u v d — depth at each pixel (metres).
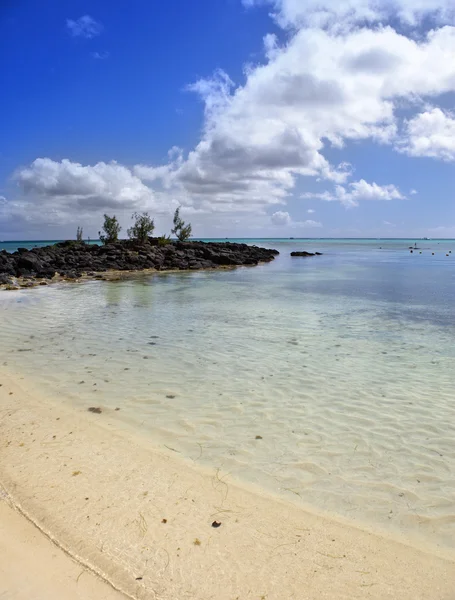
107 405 6.39
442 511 4.01
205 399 6.68
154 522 3.69
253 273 31.83
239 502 4.06
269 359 8.88
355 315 13.95
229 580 3.08
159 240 50.94
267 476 4.55
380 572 3.21
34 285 23.00
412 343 10.27
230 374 7.89
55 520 3.65
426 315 13.97
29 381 7.37
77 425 5.68
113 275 29.97
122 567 3.15
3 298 17.86
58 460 4.72
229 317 13.52
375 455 5.04
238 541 3.49
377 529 3.74
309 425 5.82
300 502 4.10
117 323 12.47
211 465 4.74
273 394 6.93
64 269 32.53
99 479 4.36
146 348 9.65
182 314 14.02
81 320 12.91
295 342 10.32
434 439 5.43
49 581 2.96
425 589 3.06
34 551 3.26
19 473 4.41
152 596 2.91
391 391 7.09
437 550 3.49
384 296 18.59
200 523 3.71
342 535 3.64
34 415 5.98
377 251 80.25
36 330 11.44
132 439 5.31
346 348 9.80
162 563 3.21
